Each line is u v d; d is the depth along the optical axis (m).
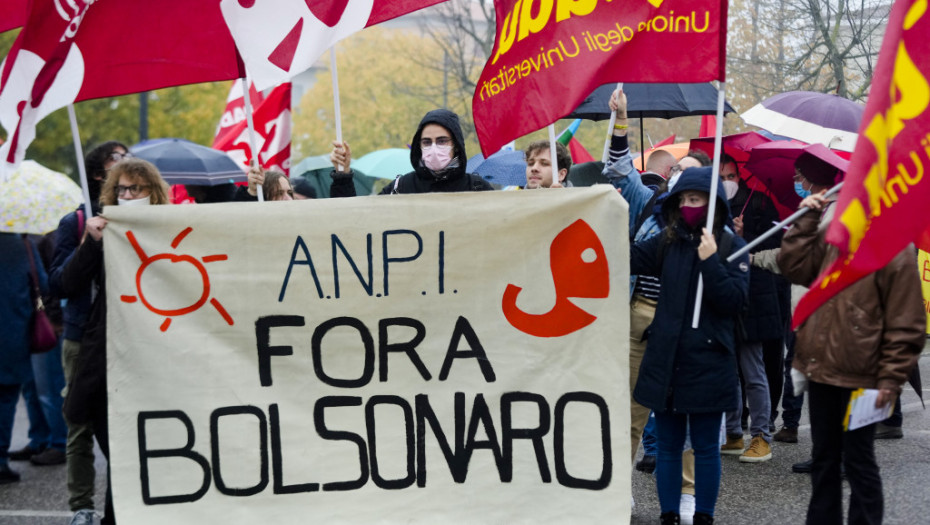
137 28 5.11
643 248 5.08
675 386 4.83
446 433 4.73
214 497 4.75
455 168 5.43
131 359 4.79
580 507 4.65
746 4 12.80
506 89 4.87
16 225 6.79
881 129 3.80
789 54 12.77
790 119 7.64
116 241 4.81
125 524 4.75
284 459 4.74
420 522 4.71
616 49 4.73
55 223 6.94
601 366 4.66
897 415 7.14
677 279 4.88
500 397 4.71
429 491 4.72
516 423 4.71
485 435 4.71
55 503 6.32
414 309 4.75
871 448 4.49
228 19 5.02
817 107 7.64
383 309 4.75
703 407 4.79
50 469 7.36
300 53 5.02
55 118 29.06
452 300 4.73
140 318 4.79
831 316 4.46
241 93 10.61
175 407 4.77
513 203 4.70
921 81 3.88
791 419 7.30
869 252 3.84
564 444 4.68
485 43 24.05
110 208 4.79
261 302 4.77
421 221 4.73
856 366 4.38
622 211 4.64
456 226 4.72
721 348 4.80
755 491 5.99
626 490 4.62
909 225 3.87
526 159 5.71
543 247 4.70
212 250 4.78
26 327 6.92
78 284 5.00
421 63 26.52
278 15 5.02
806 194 7.17
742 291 4.75
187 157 8.59
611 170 5.56
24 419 9.72
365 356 4.75
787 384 7.36
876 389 4.32
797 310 4.03
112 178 5.18
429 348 4.75
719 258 4.82
